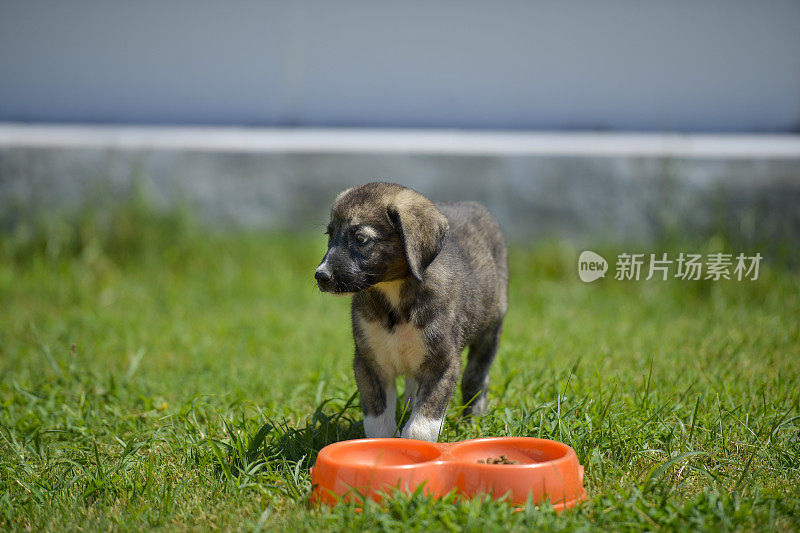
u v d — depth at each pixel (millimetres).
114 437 4422
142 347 6129
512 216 9625
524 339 6445
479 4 10516
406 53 10688
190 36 10797
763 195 9227
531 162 9531
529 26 10508
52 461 4172
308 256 9445
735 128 10461
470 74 10656
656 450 3906
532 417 4203
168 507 3457
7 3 10742
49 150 9750
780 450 3938
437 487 3318
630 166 9414
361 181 9734
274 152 9797
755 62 10328
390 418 4133
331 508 3291
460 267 4277
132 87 10883
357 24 10688
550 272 9078
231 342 6887
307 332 7188
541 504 3205
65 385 5434
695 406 4359
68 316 7613
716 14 10281
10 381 5562
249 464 3795
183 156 9828
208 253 9438
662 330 6859
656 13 10352
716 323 7023
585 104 10586
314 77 10812
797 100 10352
